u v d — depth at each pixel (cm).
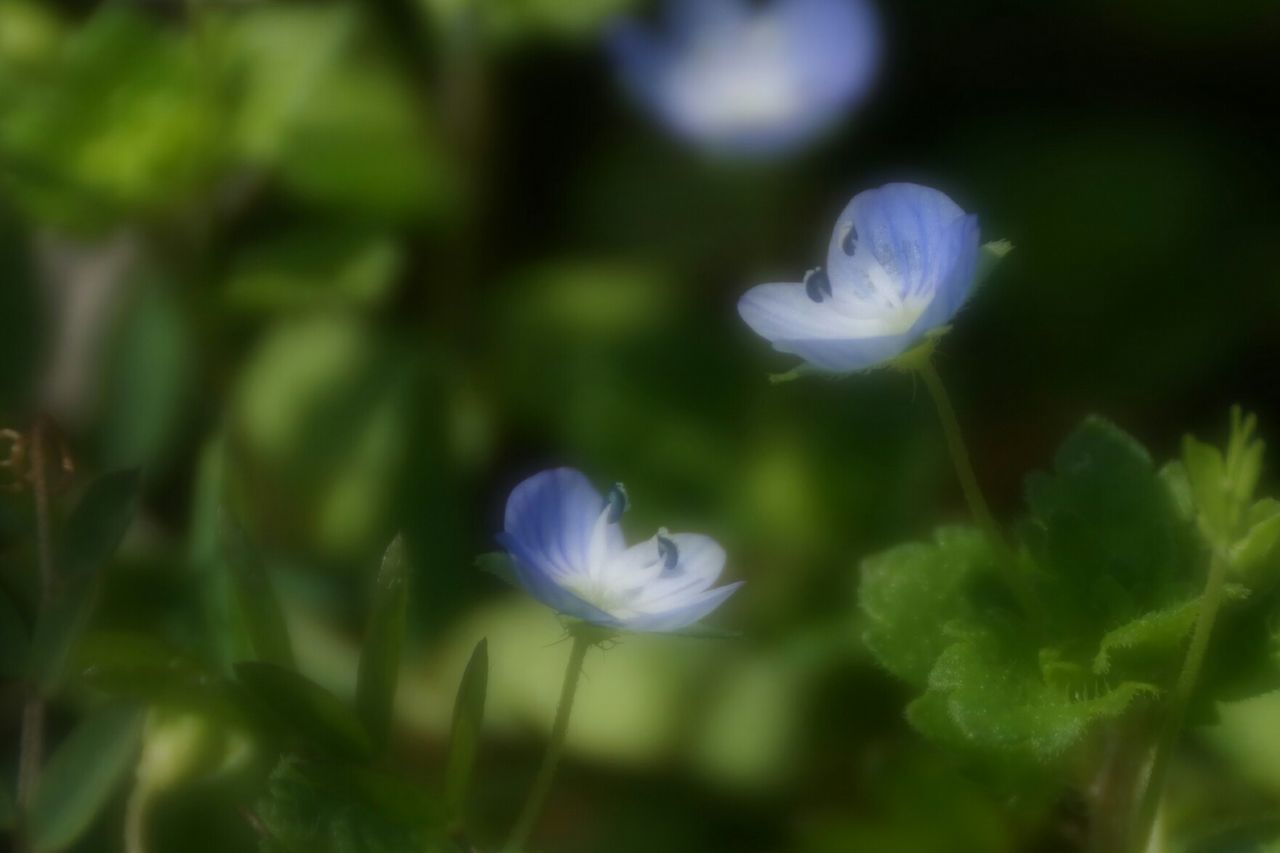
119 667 21
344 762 21
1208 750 23
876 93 27
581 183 27
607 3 25
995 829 23
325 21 25
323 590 24
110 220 24
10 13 25
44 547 22
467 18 25
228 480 24
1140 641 21
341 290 24
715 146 26
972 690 21
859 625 23
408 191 25
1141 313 26
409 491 25
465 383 25
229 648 22
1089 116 26
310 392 25
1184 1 26
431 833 21
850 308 21
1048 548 21
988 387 26
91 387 25
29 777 22
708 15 26
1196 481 21
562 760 24
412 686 24
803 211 26
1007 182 26
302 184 25
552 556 21
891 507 24
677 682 23
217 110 24
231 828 23
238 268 24
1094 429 22
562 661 24
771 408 24
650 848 23
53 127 24
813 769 23
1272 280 26
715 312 26
